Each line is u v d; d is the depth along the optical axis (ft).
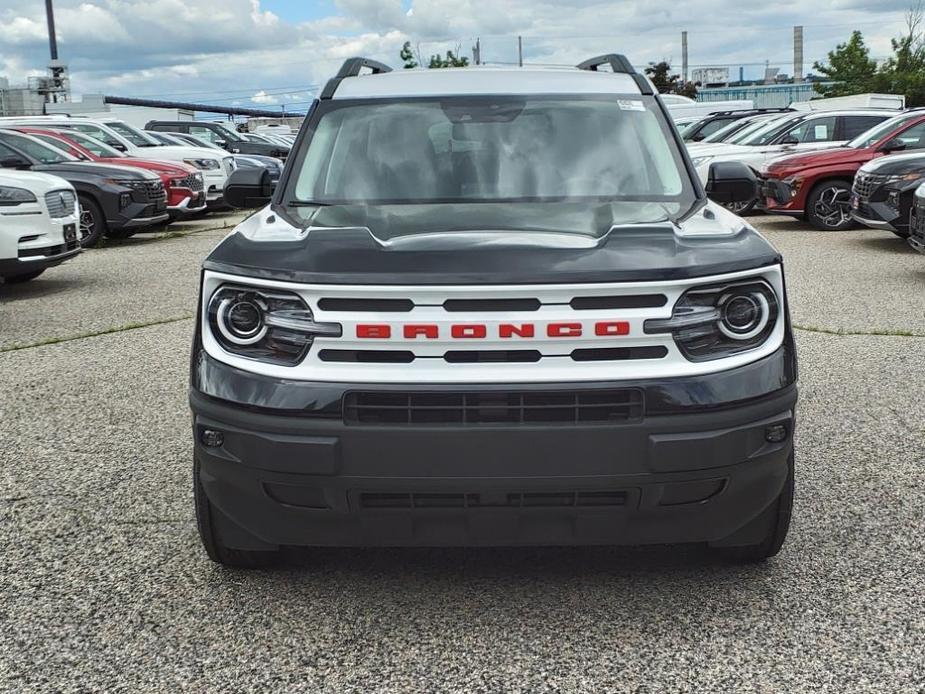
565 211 11.40
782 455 9.42
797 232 45.42
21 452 15.74
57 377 20.61
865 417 16.79
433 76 14.67
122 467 14.94
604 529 9.46
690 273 9.01
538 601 10.50
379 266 9.14
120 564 11.59
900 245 39.55
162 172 52.26
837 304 27.12
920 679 8.90
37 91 130.93
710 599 10.46
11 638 9.93
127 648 9.70
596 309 8.98
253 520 9.75
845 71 172.14
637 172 12.86
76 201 32.76
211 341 9.51
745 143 55.16
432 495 9.14
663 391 8.91
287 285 9.07
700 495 9.31
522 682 8.97
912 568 11.10
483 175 12.76
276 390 9.06
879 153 45.09
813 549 11.66
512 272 8.95
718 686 8.85
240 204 14.66
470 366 8.94
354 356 9.07
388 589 10.83
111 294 31.48
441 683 8.99
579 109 13.82
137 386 19.77
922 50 162.20
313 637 9.84
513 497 9.15
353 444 8.93
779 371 9.32
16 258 29.71
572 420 8.92
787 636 9.69
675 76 217.36
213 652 9.59
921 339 22.54
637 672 9.10
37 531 12.60
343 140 13.43
